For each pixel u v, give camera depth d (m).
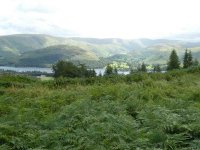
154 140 8.80
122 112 11.69
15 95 18.48
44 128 10.85
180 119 10.06
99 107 12.28
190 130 9.15
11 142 9.41
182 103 12.74
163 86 18.30
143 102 13.75
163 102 13.34
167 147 8.38
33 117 11.90
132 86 18.06
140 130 9.21
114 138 8.70
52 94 17.55
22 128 10.60
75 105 12.45
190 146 8.48
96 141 8.62
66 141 8.91
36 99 16.12
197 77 25.20
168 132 9.51
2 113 13.79
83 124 10.22
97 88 17.30
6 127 10.27
